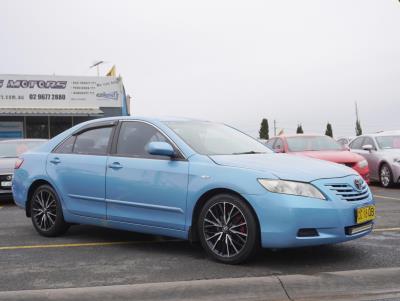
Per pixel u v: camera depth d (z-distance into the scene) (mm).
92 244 6477
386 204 10203
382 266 5215
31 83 27969
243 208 5148
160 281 4789
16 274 5078
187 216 5531
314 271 5047
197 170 5492
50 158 7023
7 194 11172
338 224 5012
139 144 6172
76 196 6590
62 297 4297
